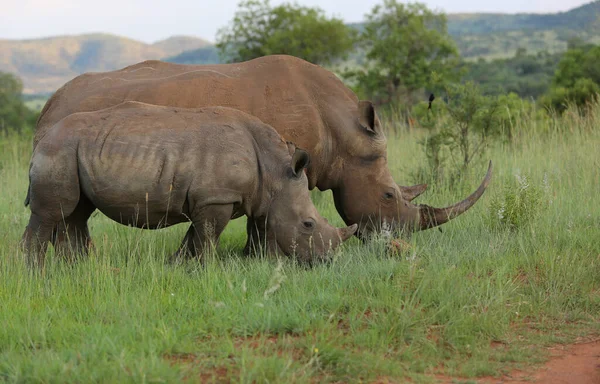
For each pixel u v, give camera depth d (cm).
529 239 1236
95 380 715
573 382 773
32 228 1111
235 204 1140
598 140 1855
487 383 771
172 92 1264
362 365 771
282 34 6894
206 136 1116
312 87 1335
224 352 798
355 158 1319
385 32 6888
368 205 1315
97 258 1126
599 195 1534
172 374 722
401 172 1944
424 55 6656
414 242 1222
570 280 1056
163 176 1094
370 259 1157
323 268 1108
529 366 818
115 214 1120
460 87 1780
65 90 1284
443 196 1622
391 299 951
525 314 961
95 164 1082
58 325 881
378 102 6550
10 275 1066
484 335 884
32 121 8631
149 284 1026
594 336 906
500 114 1939
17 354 788
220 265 1139
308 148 1301
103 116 1116
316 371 769
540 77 13625
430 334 884
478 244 1243
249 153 1136
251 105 1288
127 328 849
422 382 758
